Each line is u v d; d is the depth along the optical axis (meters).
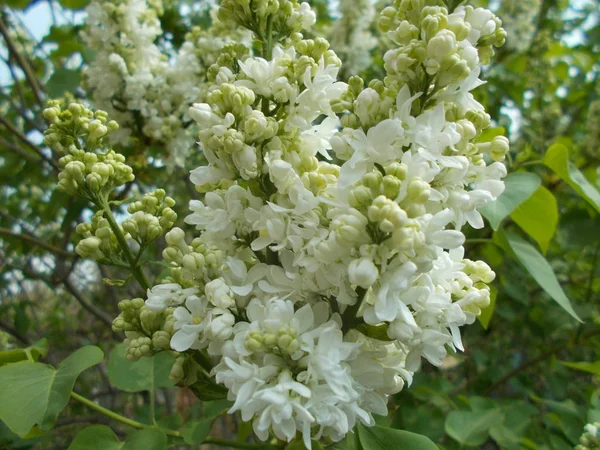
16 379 0.25
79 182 0.26
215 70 0.29
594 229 0.56
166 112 0.50
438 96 0.22
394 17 0.23
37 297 1.08
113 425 0.80
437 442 0.49
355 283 0.19
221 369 0.22
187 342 0.22
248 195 0.23
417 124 0.20
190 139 0.51
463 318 0.21
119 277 0.84
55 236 0.79
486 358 0.70
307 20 0.29
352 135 0.21
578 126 0.84
